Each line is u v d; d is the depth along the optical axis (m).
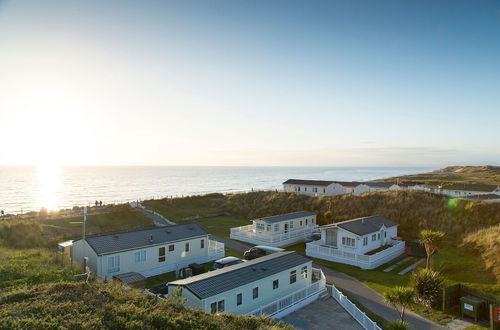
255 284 21.72
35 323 11.20
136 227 50.25
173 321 12.39
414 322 20.69
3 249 31.19
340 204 53.00
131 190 146.62
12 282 19.81
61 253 28.97
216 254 35.44
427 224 42.16
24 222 42.97
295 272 25.33
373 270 31.78
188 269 29.38
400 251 37.19
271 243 40.19
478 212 39.84
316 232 44.94
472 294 22.30
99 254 26.53
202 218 60.09
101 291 15.38
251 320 14.61
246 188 156.00
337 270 31.84
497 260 28.19
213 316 14.40
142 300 14.77
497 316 18.97
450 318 21.23
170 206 66.31
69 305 13.08
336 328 19.78
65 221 48.53
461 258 31.77
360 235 34.56
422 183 91.56
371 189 67.25
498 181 103.50
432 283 23.44
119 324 11.77
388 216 45.88
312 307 23.09
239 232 43.97
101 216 52.78
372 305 23.39
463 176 139.12
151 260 30.06
